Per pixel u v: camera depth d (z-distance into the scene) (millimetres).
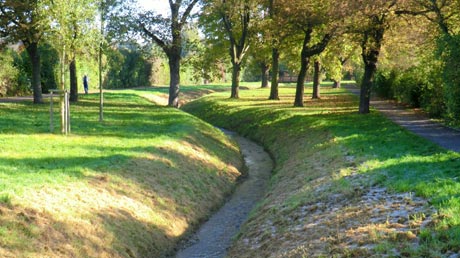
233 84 48219
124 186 13445
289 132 26516
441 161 13453
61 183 12039
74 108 32469
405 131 20281
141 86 75688
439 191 10172
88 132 21281
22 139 18047
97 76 64188
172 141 20234
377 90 47781
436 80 24891
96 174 13516
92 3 21016
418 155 14836
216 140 25391
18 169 12953
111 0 30406
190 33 45406
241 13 43938
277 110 33469
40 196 10844
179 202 14641
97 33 22203
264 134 29812
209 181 17859
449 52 18438
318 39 36750
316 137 22375
